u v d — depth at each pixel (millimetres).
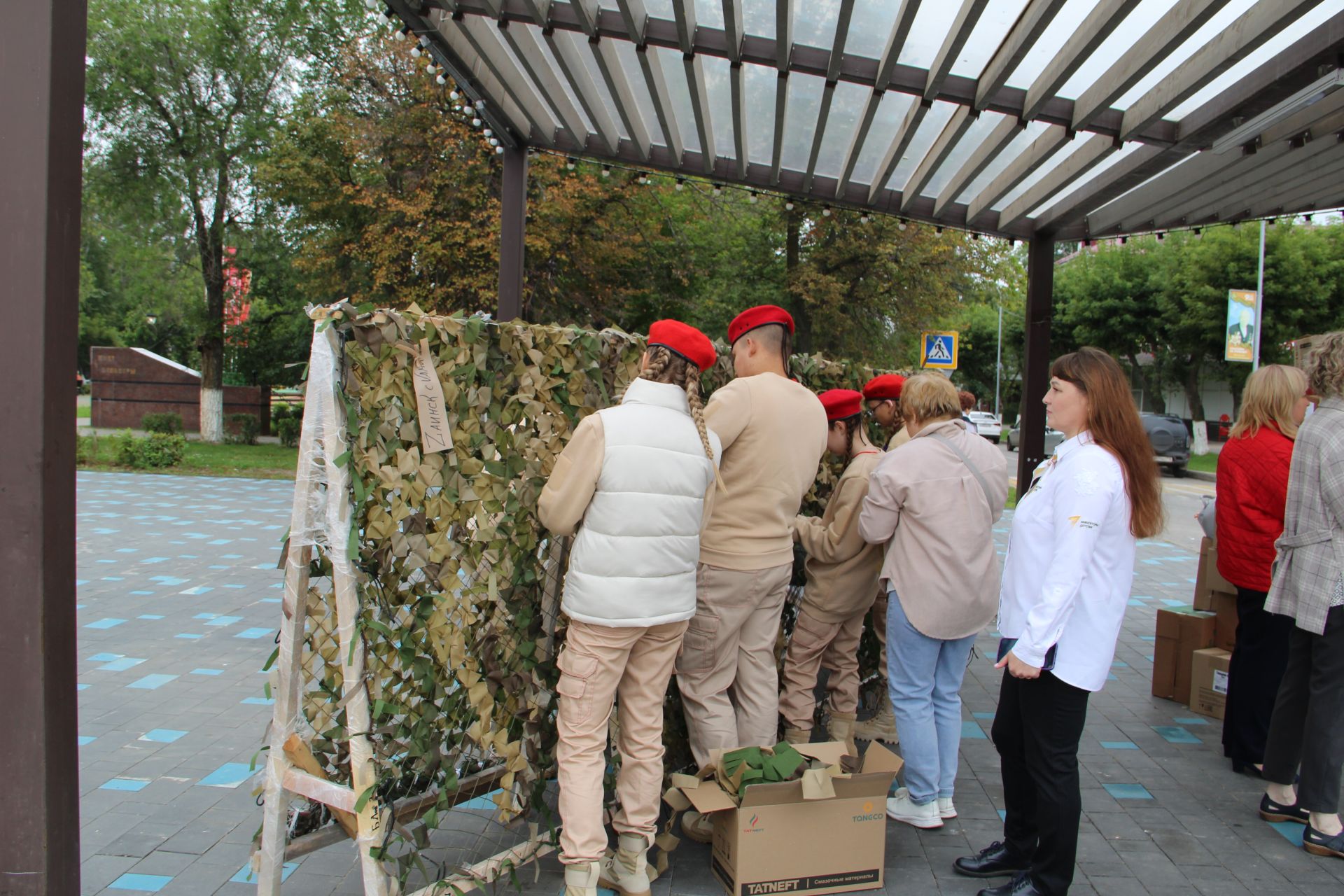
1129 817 3572
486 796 3420
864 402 4727
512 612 2848
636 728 2836
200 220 23875
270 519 11188
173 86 22859
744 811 2789
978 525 3211
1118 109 4477
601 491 2645
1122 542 2639
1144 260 30469
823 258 19109
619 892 2895
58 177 1820
